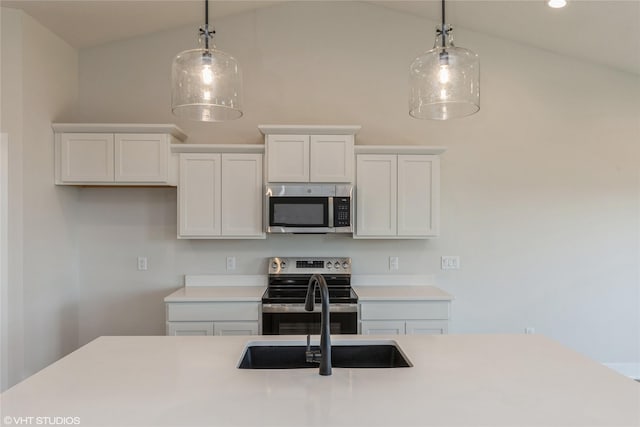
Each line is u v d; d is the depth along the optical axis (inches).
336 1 138.9
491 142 138.5
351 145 122.3
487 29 135.0
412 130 138.4
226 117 77.4
